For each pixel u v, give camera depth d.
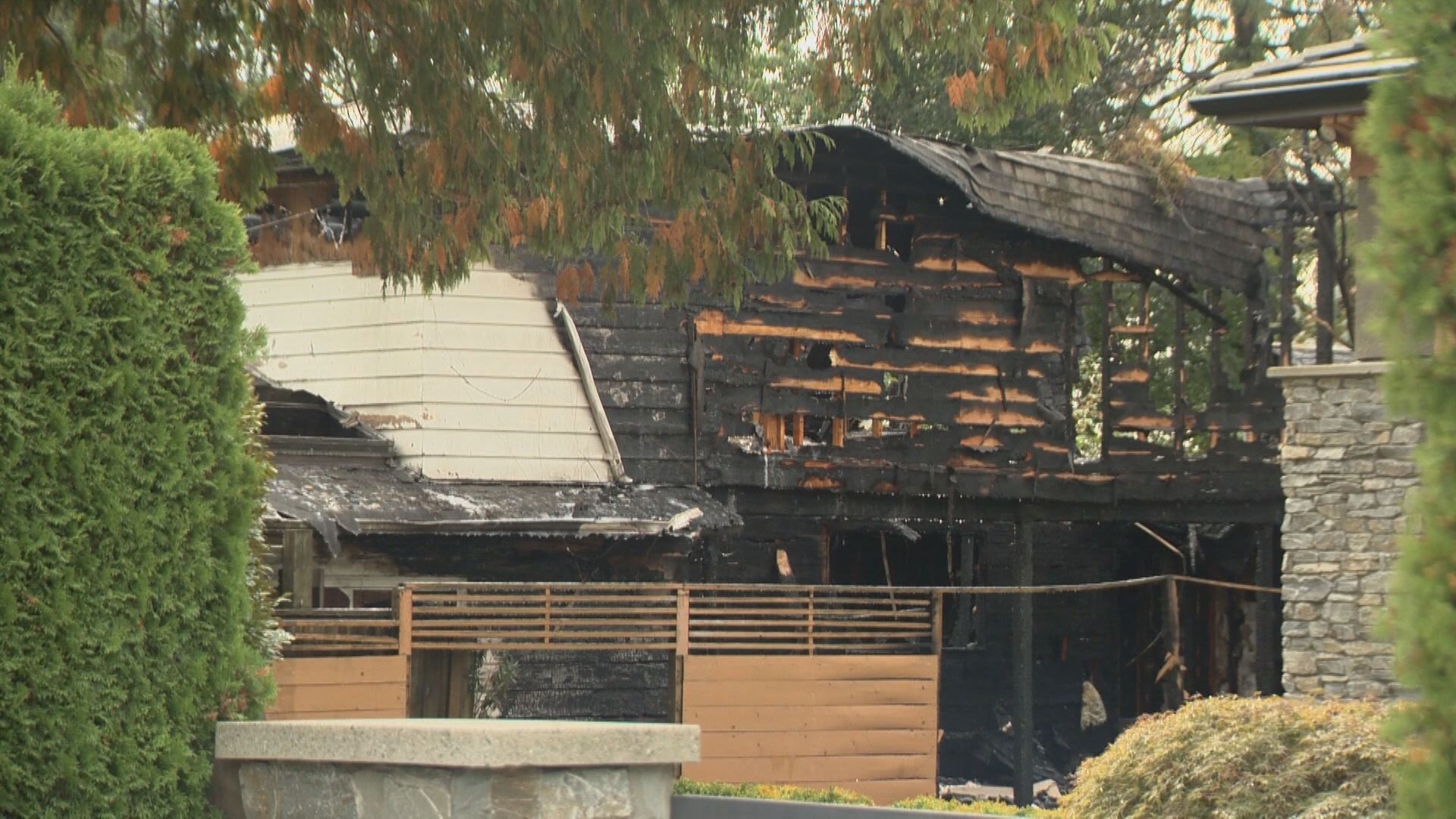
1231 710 15.08
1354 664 26.72
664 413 35.06
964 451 37.00
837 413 36.00
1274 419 38.56
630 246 23.61
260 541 15.72
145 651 11.89
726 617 35.84
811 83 24.11
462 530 29.88
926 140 35.59
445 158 22.69
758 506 35.38
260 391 33.03
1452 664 8.51
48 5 21.86
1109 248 37.00
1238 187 39.50
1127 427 38.50
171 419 12.08
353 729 11.52
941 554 44.84
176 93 23.02
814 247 24.83
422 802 11.23
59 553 11.33
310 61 22.66
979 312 37.50
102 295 11.70
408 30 21.94
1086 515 38.19
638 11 21.22
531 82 21.92
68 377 11.50
